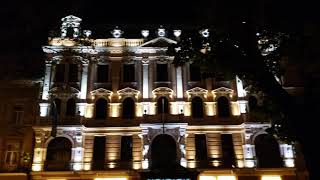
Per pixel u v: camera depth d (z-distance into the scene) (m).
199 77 40.25
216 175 36.25
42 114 38.03
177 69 40.16
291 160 36.94
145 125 36.72
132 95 39.50
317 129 17.42
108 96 39.38
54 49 40.28
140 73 40.25
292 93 37.97
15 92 39.38
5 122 38.34
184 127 36.81
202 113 39.06
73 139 37.31
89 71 40.34
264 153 37.62
